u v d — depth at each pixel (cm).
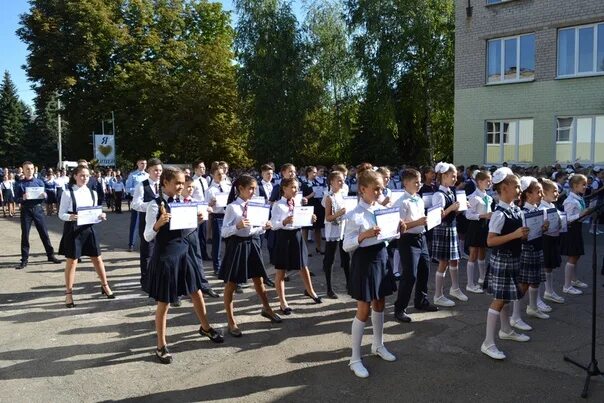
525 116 1772
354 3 2423
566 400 387
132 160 3503
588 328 548
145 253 730
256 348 507
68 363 475
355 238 438
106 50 3194
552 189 629
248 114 2803
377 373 442
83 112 3225
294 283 779
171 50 3241
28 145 5462
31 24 3081
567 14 1638
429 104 2483
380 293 446
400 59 2300
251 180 544
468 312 612
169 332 557
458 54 1936
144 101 3134
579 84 1636
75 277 828
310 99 2580
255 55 2616
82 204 664
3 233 1396
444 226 630
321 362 469
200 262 534
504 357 464
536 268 554
